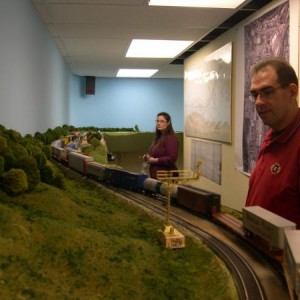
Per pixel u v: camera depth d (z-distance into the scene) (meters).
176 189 1.94
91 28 4.53
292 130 1.33
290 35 3.20
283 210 1.32
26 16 3.18
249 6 3.79
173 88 10.57
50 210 1.39
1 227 1.00
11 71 2.60
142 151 7.04
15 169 1.43
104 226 1.42
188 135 6.64
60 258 0.97
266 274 1.08
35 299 0.79
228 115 4.68
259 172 1.46
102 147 4.50
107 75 9.62
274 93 1.27
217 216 1.63
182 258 1.19
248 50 4.05
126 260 1.06
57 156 3.34
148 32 4.73
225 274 1.07
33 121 3.57
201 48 5.86
